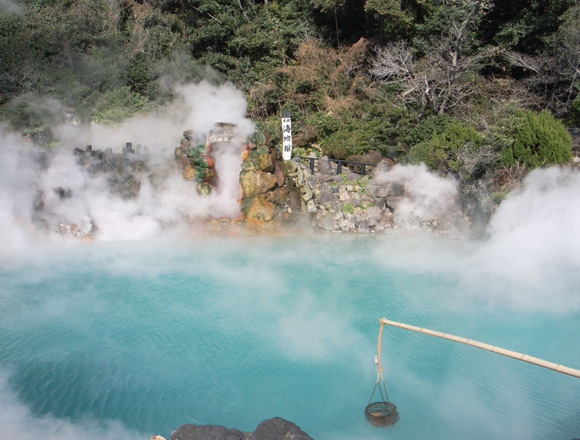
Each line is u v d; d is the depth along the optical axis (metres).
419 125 15.95
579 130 14.59
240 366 6.18
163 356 6.39
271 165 12.18
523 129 11.98
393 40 20.50
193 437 3.94
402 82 18.44
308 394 5.58
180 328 7.18
